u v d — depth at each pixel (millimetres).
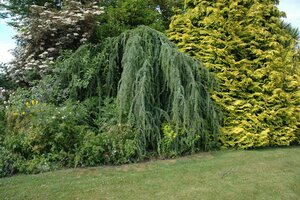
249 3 6262
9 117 4727
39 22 6695
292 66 6215
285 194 3234
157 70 4969
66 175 3824
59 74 5699
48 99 5398
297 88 6133
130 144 4449
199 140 5191
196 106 4660
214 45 5836
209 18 5906
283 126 5906
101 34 7156
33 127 4375
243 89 5730
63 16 6629
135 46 4789
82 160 4266
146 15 7961
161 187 3371
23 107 4848
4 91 6676
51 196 3098
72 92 5500
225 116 5602
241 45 5879
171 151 4781
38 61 6602
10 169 3979
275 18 6234
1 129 4711
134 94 4609
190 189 3311
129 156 4469
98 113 5293
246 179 3672
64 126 4324
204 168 4125
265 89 5727
